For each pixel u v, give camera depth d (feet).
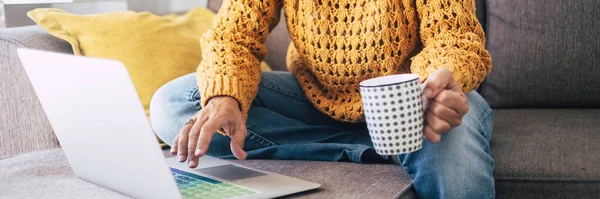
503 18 6.50
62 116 4.39
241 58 5.11
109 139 4.03
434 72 4.06
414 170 4.39
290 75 5.86
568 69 6.24
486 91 6.64
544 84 6.34
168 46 6.45
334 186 4.25
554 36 6.27
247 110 4.93
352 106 5.18
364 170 4.66
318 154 4.98
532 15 6.34
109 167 4.23
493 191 4.48
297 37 5.32
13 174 4.87
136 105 3.65
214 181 4.29
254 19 5.36
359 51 5.02
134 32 6.37
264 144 5.24
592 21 6.16
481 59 4.61
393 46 4.95
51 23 6.24
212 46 5.21
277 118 5.32
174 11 8.23
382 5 4.91
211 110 4.63
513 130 5.64
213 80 4.86
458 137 4.42
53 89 4.28
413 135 3.90
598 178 4.62
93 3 8.00
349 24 5.06
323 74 5.26
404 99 3.82
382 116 3.85
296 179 4.29
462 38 4.68
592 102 6.28
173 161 4.91
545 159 4.85
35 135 5.91
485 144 4.68
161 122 5.35
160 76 6.23
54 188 4.45
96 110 3.97
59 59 4.02
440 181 4.28
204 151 4.36
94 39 6.22
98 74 3.75
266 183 4.19
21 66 5.89
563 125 5.67
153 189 3.94
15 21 7.30
